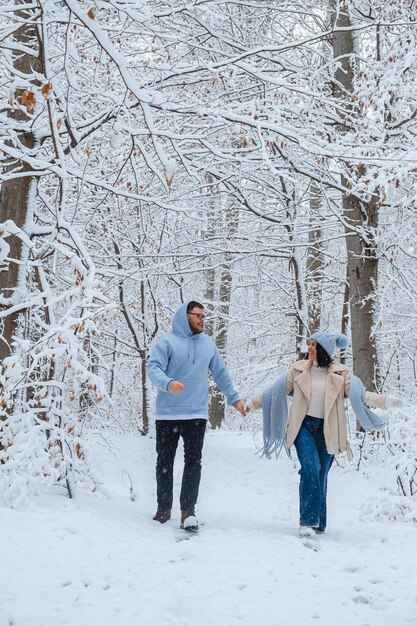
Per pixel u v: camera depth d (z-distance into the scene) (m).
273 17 10.09
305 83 8.27
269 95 8.17
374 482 7.26
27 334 6.26
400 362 12.70
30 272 6.27
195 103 6.75
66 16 5.18
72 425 5.38
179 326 5.75
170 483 5.65
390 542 4.96
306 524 5.14
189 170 5.97
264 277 13.23
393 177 6.27
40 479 5.62
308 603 3.60
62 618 3.29
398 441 6.09
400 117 8.95
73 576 3.84
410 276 10.88
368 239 9.23
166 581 3.88
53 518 4.77
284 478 7.99
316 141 6.84
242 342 16.11
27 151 5.95
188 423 5.59
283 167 9.08
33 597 3.48
